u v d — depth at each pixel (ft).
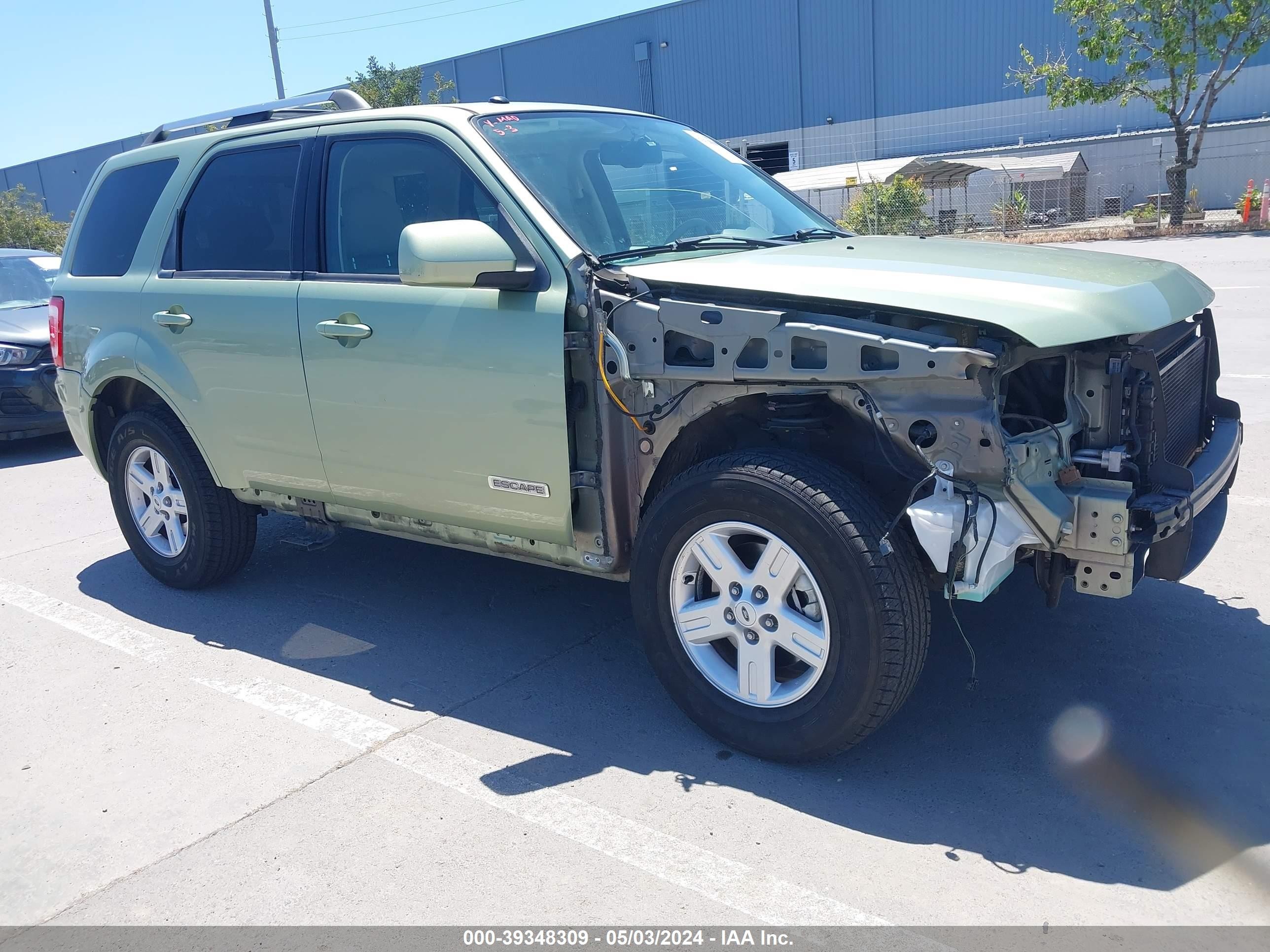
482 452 11.82
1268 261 52.37
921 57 126.82
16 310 30.60
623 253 11.52
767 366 9.81
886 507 10.37
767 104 136.77
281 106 15.14
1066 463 9.80
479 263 10.68
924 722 11.36
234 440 14.57
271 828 10.03
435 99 104.63
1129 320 9.71
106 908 9.01
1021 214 104.63
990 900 8.49
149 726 12.26
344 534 19.35
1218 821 9.39
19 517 22.57
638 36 141.69
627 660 13.42
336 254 13.19
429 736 11.67
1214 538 11.25
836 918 8.37
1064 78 89.71
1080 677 12.14
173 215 15.26
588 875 9.09
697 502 10.36
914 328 9.46
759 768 10.63
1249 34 79.05
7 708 12.97
